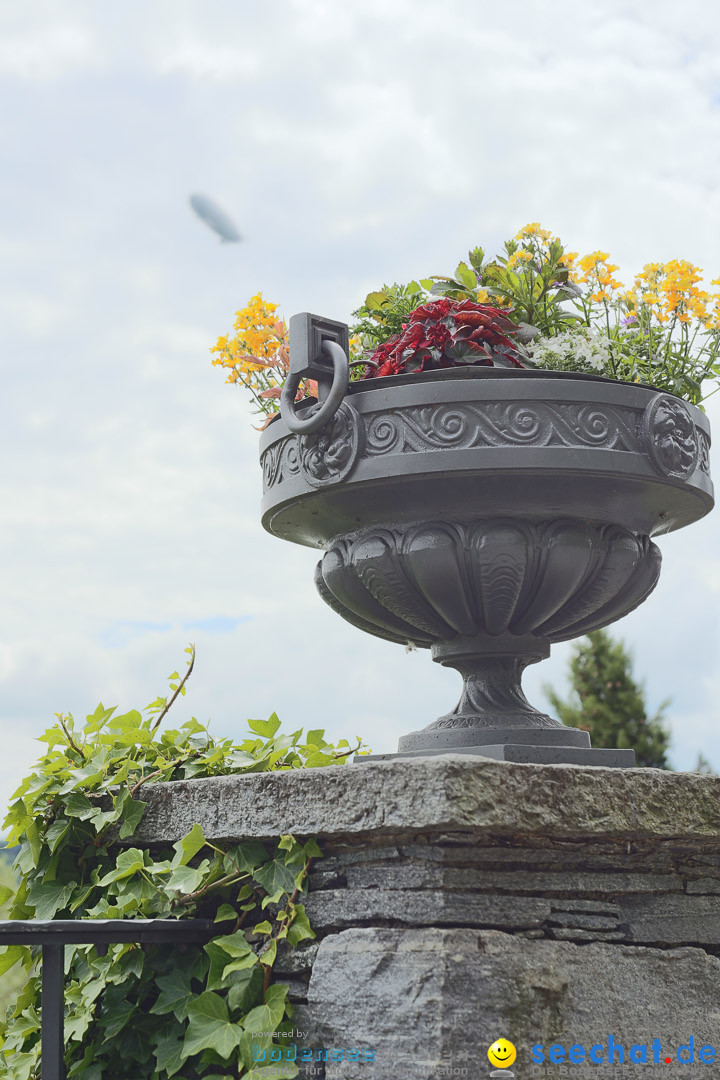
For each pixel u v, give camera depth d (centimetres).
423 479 226
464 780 185
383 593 242
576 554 234
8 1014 264
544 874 201
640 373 272
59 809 261
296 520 257
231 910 223
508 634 249
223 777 229
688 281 274
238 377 301
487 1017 181
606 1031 196
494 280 286
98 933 212
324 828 202
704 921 222
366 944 194
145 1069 231
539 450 221
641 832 206
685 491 244
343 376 226
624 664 1083
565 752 225
